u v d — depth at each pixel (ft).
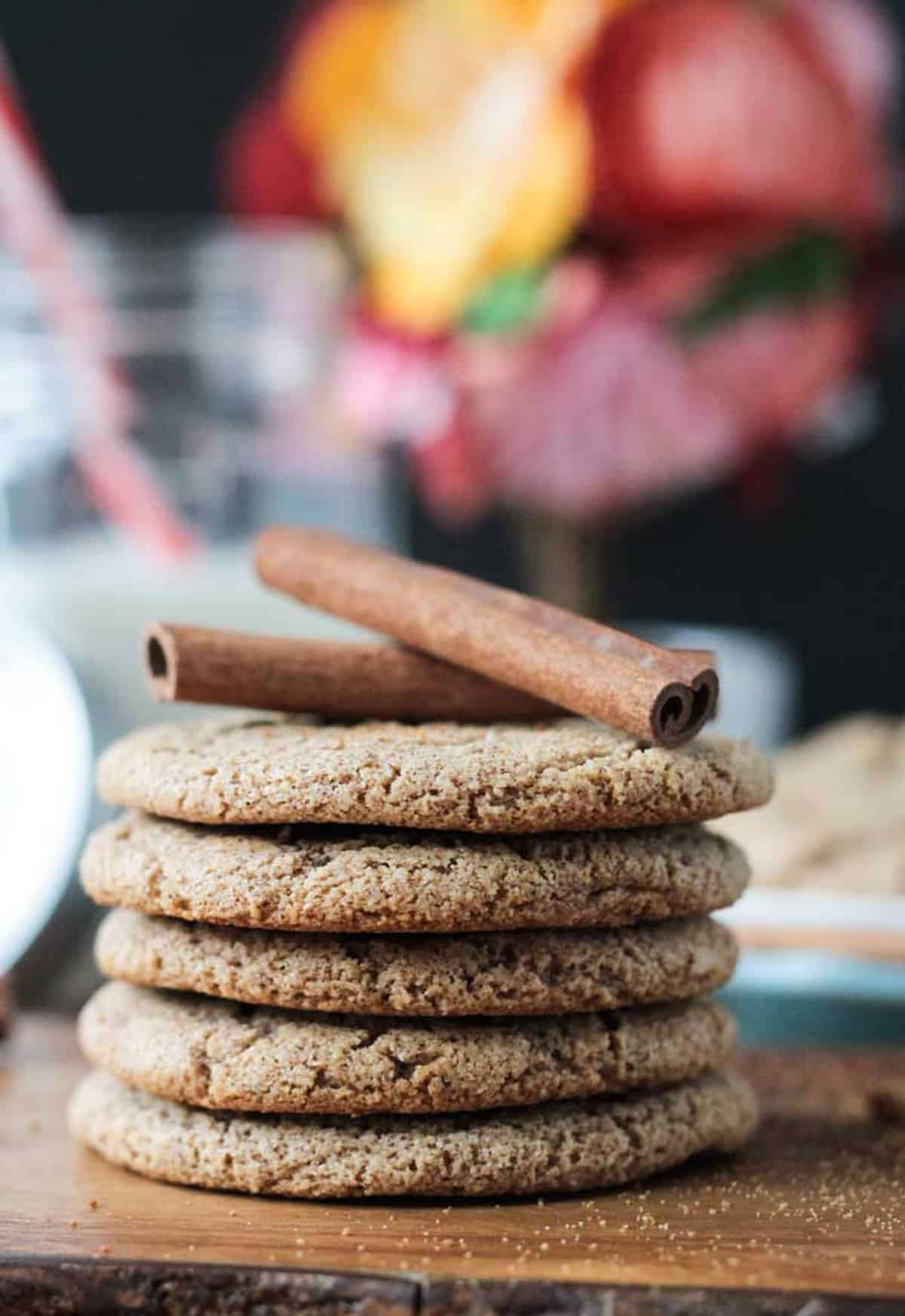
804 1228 1.03
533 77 1.88
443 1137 1.06
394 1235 1.01
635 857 1.07
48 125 2.02
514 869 1.05
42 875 1.41
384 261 1.91
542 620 1.13
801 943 1.31
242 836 1.07
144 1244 1.00
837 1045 1.36
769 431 1.93
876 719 1.83
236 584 1.50
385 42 1.93
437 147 1.91
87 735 1.42
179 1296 0.97
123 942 1.11
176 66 2.01
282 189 1.98
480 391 1.88
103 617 1.47
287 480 1.57
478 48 1.90
